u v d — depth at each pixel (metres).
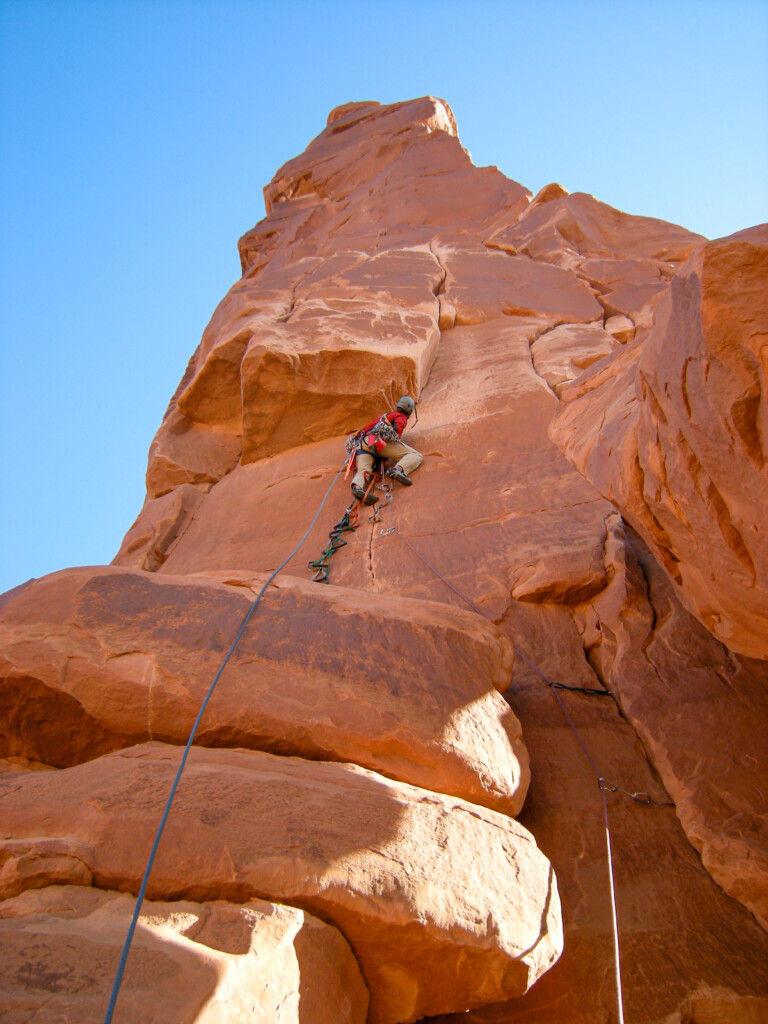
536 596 5.09
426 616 3.93
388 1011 2.55
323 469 7.55
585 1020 2.70
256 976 2.06
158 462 8.45
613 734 4.06
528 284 10.93
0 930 2.08
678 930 2.99
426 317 9.04
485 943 2.51
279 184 19.19
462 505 6.34
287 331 8.12
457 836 2.80
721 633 3.70
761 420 2.50
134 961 1.98
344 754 3.11
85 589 3.54
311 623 3.63
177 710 3.12
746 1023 2.68
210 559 6.88
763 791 3.47
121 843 2.43
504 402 7.79
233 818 2.56
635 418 3.70
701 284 2.57
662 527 3.54
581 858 3.34
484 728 3.45
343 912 2.38
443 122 19.09
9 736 3.25
